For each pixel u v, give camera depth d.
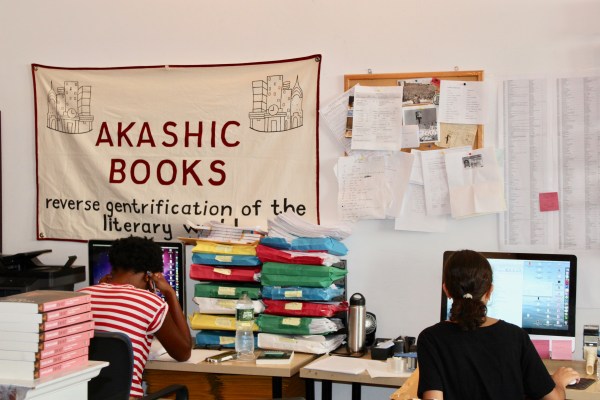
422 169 3.59
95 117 4.16
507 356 2.22
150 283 3.29
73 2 4.20
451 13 3.57
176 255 3.63
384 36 3.67
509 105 3.49
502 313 3.19
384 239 3.67
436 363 2.25
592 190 3.38
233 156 3.93
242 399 3.28
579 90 3.40
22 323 2.04
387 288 3.67
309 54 3.80
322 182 3.78
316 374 3.02
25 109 4.29
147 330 3.04
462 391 2.21
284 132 3.84
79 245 4.20
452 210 3.52
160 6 4.05
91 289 3.05
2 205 4.31
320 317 3.33
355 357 3.28
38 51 4.27
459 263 2.36
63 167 4.21
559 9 3.42
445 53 3.58
